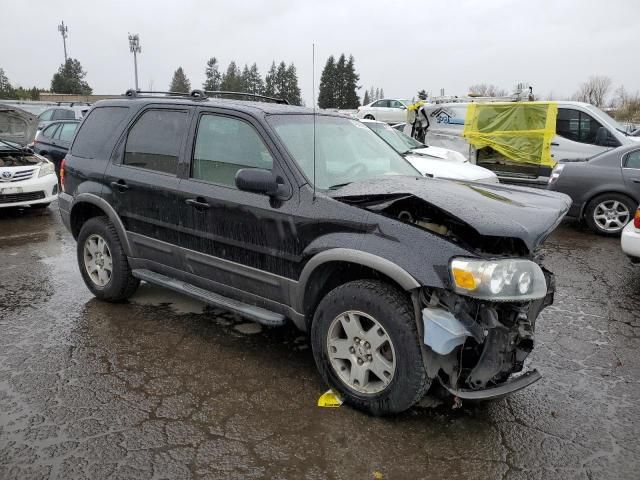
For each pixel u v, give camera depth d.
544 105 11.16
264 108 3.96
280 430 3.07
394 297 3.04
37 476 2.64
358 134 4.40
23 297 5.20
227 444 2.93
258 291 3.76
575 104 10.95
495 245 3.05
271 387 3.55
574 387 3.65
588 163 8.57
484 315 2.89
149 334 4.35
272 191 3.44
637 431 3.14
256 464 2.78
